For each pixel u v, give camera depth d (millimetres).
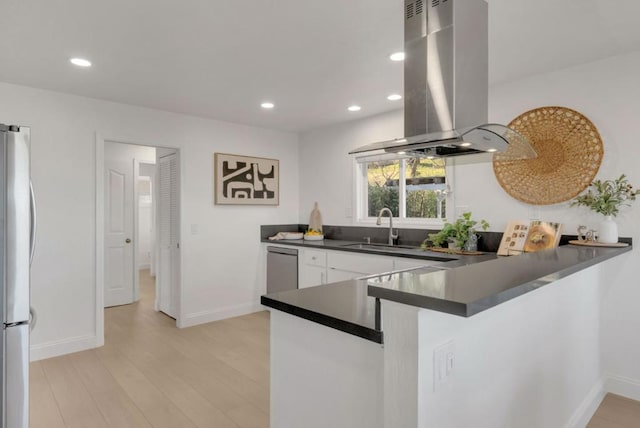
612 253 2135
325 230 4750
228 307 4477
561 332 2035
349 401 1324
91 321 3502
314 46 2455
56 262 3322
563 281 2051
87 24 2156
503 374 1492
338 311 1379
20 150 1688
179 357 3289
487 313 1380
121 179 5195
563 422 2070
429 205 3846
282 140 4973
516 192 3025
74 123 3414
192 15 2068
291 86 3221
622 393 2609
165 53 2553
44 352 3258
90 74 2920
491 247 3166
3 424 1643
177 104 3723
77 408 2449
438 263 2947
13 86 3125
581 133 2719
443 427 1162
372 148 1992
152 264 7559
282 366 1595
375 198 4363
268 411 2412
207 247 4309
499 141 1834
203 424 2266
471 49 1774
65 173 3363
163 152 4625
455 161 2375
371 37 2334
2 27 2180
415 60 1833
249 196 4609
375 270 3408
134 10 2012
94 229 3518
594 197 2643
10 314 1656
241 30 2240
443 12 1743
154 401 2537
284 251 4441
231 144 4492
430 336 1103
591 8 1992
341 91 3340
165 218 4598
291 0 1930
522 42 2379
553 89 2850
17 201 1675
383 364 1208
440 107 1754
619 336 2617
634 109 2521
